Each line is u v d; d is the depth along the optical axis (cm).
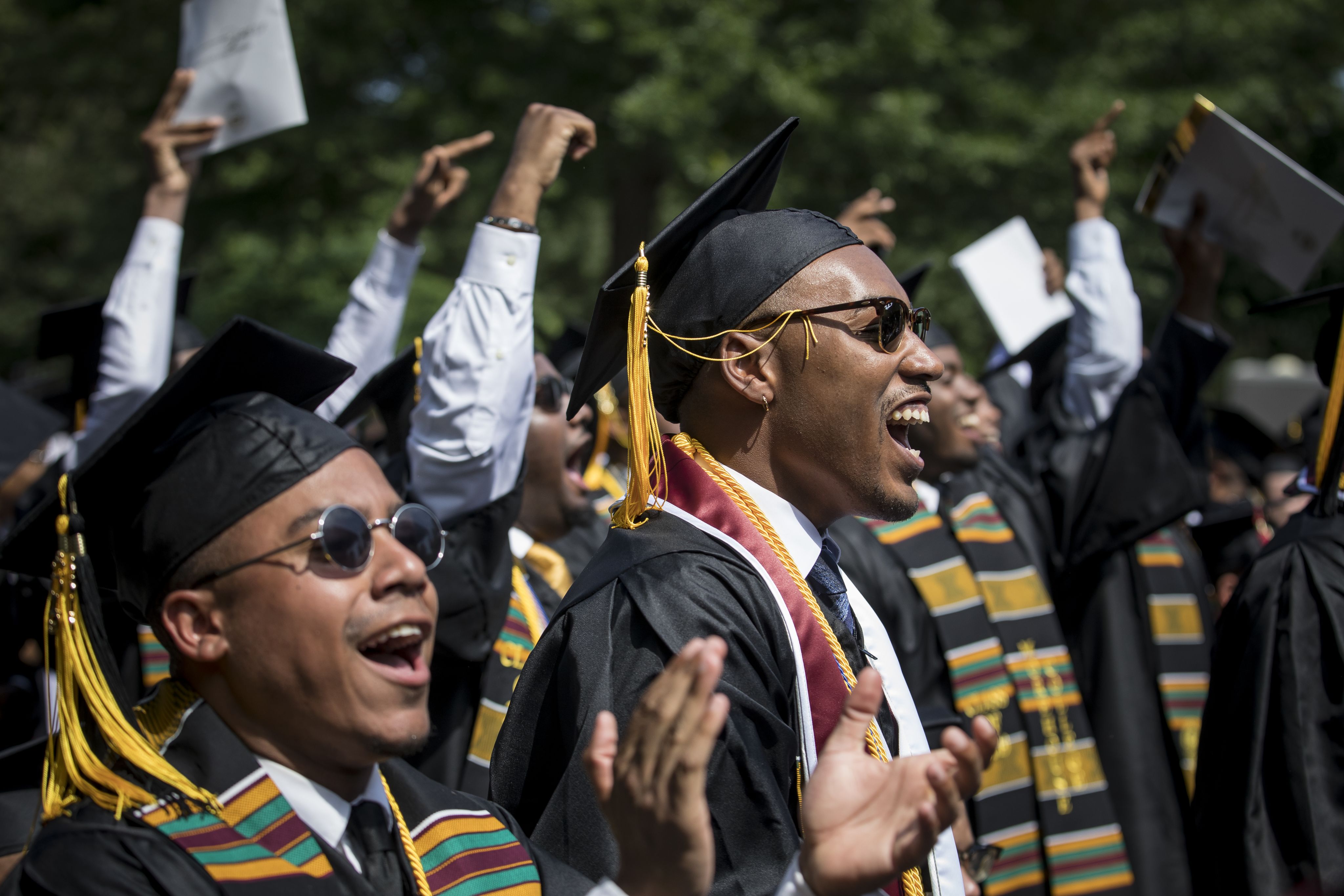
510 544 323
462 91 1218
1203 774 321
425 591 161
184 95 394
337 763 157
